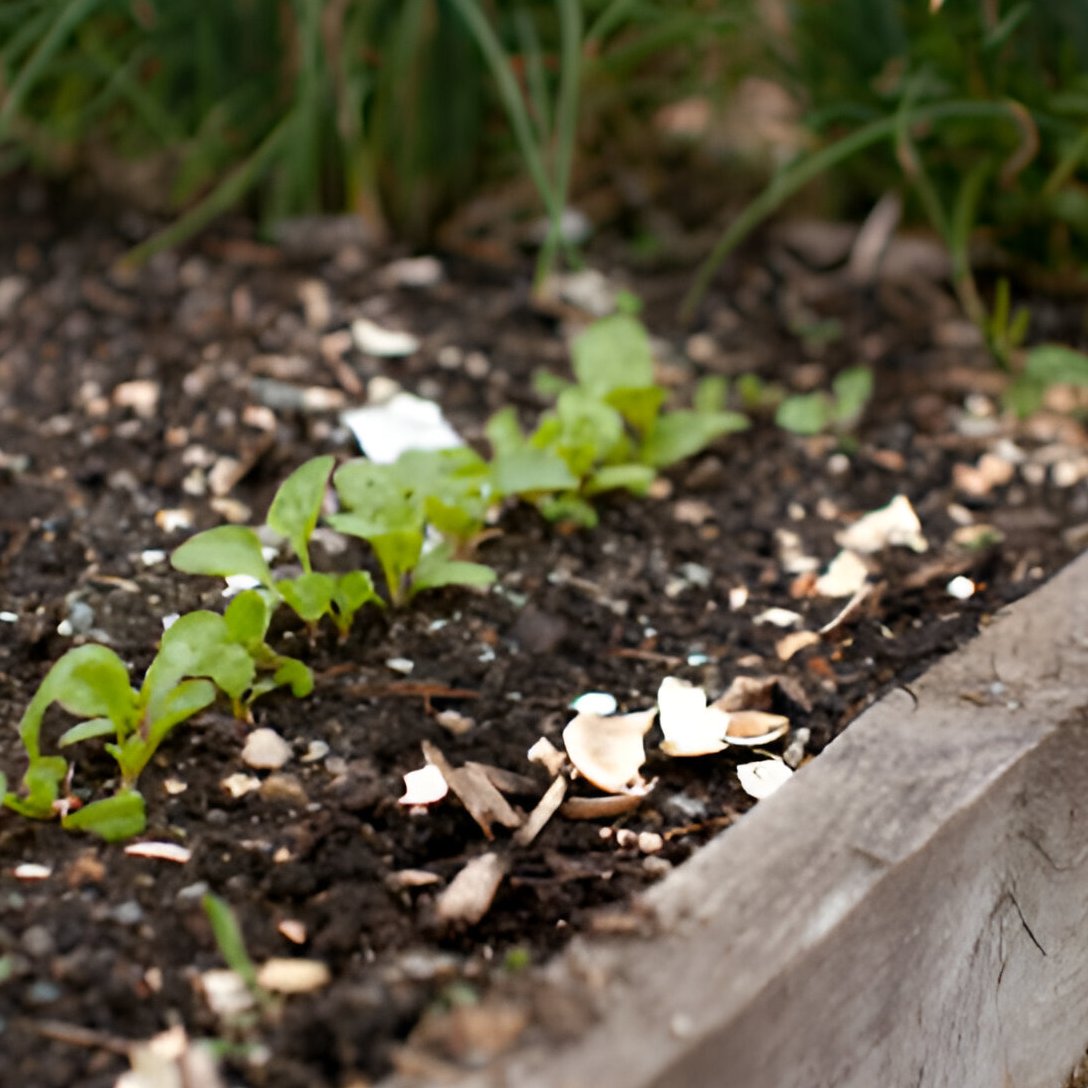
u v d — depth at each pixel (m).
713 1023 0.88
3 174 1.36
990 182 1.27
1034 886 0.99
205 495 1.12
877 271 1.30
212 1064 0.89
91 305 1.25
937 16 1.22
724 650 1.05
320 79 1.30
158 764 0.98
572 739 1.00
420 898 0.95
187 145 1.34
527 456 1.08
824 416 1.18
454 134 1.32
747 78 1.38
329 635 1.04
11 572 1.06
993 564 1.10
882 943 0.93
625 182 1.36
